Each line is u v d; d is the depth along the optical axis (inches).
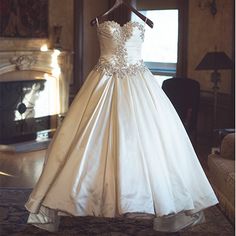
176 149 131.9
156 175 124.0
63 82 307.7
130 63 138.2
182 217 141.1
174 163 128.6
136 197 119.6
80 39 313.6
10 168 233.8
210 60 255.1
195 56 293.0
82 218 158.4
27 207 125.6
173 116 138.1
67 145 130.0
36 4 290.4
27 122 292.4
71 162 124.3
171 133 133.0
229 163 163.0
